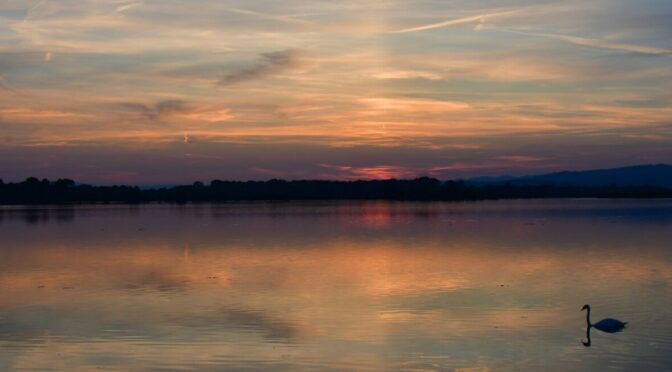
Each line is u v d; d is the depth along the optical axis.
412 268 38.38
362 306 27.38
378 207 158.12
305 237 61.59
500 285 32.06
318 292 30.56
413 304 27.69
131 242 57.47
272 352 21.27
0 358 20.89
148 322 25.06
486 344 21.91
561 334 23.05
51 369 19.88
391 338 22.66
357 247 51.34
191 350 21.53
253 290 31.25
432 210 134.00
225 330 23.84
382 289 31.17
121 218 101.62
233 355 21.03
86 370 19.80
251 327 24.22
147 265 41.12
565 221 86.75
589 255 44.69
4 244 56.16
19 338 23.05
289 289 31.41
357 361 20.38
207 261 42.88
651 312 26.06
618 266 38.94
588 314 23.81
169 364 20.25
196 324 24.69
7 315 26.42
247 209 145.38
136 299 29.42
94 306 27.98
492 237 60.28
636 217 96.62
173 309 27.23
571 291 30.42
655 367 19.67
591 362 20.16
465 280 33.62
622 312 26.11
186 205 184.75
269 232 68.69
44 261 43.75
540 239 57.75
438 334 23.11
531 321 24.75
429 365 19.97
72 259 44.78
